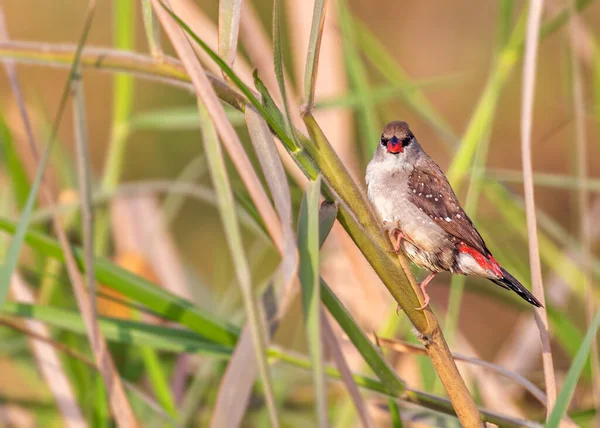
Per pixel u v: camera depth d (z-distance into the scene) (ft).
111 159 34.37
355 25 33.91
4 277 16.07
